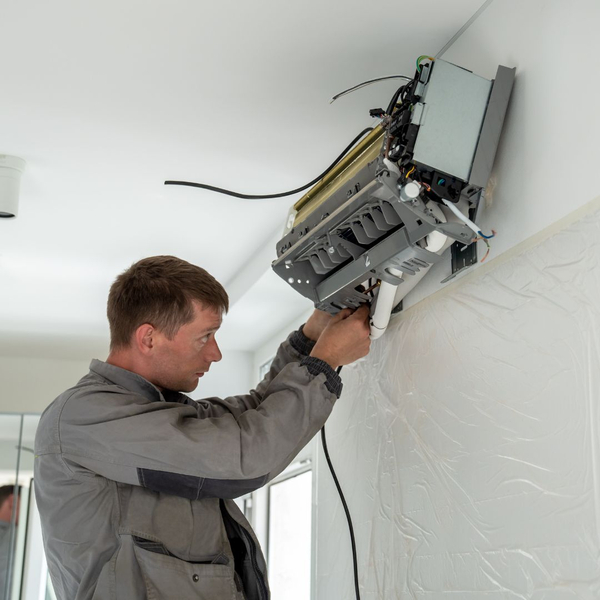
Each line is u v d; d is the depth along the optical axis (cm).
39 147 199
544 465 113
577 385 107
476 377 134
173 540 124
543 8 127
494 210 134
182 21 149
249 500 341
